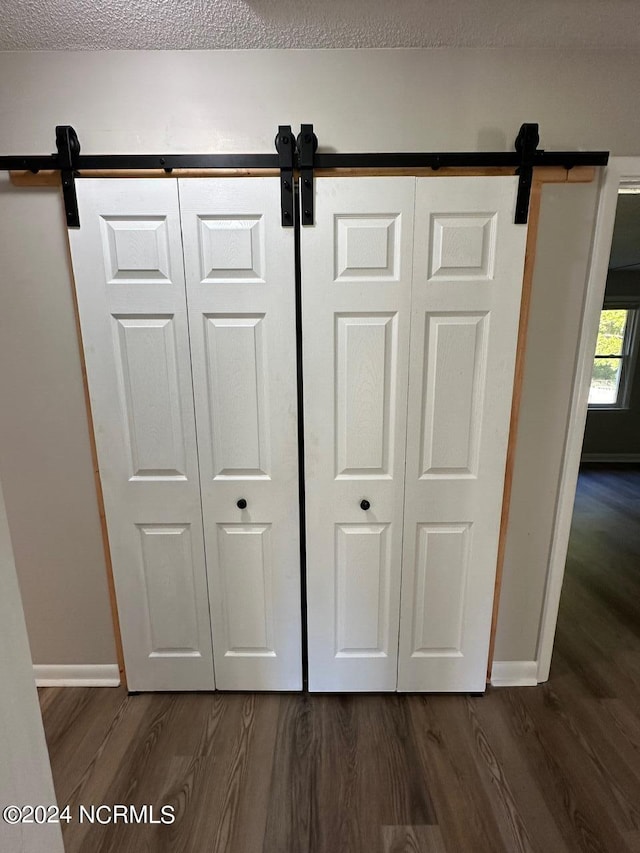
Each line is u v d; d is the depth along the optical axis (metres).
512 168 1.30
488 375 1.41
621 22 1.19
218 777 1.35
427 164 1.28
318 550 1.54
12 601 0.68
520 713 1.58
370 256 1.32
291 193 1.29
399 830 1.20
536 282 1.40
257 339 1.38
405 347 1.38
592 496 3.96
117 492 1.50
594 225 1.36
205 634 1.62
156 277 1.34
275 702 1.63
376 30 1.21
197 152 1.33
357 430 1.44
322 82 1.29
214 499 1.50
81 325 1.37
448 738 1.47
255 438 1.46
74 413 1.49
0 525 0.66
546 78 1.29
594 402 5.13
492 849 1.15
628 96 1.30
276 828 1.20
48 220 1.34
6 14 1.13
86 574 1.62
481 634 1.62
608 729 1.51
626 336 4.95
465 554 1.55
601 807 1.26
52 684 1.71
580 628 2.06
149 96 1.30
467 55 1.28
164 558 1.56
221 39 1.24
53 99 1.30
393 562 1.55
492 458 1.47
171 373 1.41
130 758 1.41
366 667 1.64
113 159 1.26
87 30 1.20
